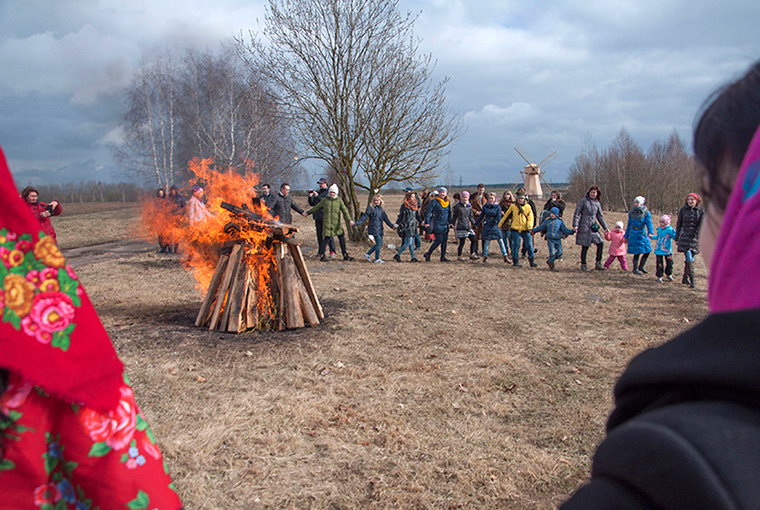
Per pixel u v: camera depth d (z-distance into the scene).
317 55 14.22
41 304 0.96
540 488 3.01
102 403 0.99
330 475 3.07
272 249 5.96
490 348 5.38
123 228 19.12
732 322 0.36
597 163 43.28
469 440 3.51
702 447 0.34
